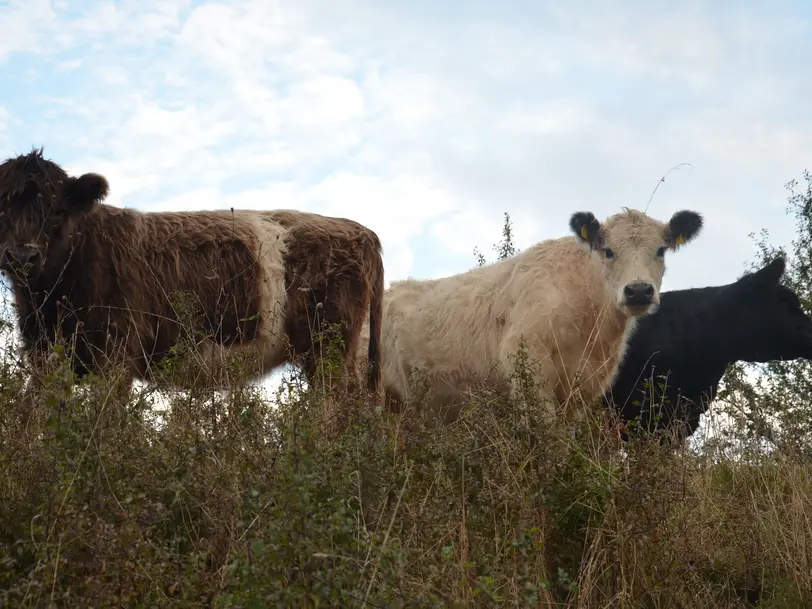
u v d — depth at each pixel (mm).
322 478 3398
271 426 4223
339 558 3014
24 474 3715
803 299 11078
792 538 4469
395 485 3848
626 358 8750
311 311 7652
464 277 8375
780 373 10188
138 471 3695
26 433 3992
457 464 4270
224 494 3580
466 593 3195
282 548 2963
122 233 6879
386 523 3570
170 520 3586
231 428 4176
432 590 3168
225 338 7215
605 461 4430
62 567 2988
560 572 3428
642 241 7199
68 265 6559
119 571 2953
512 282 7621
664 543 4020
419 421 4922
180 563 3205
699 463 5578
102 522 3074
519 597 3250
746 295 9008
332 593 2779
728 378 8430
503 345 7301
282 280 7531
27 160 6520
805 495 4695
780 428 5852
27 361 4906
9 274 6457
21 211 6348
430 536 3594
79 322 6379
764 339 8992
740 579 4508
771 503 4762
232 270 7250
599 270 7258
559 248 7590
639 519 4023
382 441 4152
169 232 7152
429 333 8250
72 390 3678
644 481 4176
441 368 8133
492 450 4430
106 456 3633
